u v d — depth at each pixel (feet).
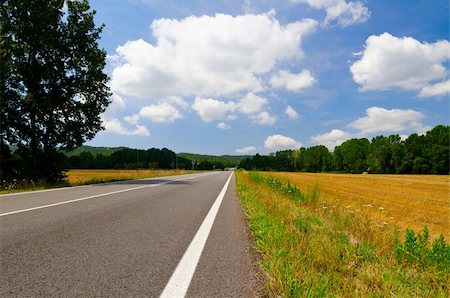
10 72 70.44
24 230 18.52
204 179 104.73
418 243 16.96
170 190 52.60
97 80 81.97
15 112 71.82
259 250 16.22
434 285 13.34
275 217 25.30
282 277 11.81
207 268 12.96
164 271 12.32
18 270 11.78
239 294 10.46
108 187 56.65
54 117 78.79
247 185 69.31
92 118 82.43
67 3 78.74
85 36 80.02
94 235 17.83
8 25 73.15
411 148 293.23
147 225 21.45
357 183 117.91
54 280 10.93
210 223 23.26
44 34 74.13
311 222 24.44
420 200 60.70
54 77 76.02
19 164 73.26
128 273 11.91
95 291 10.15
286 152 565.53
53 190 49.19
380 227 23.07
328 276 12.00
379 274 13.21
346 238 19.53
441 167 270.46
